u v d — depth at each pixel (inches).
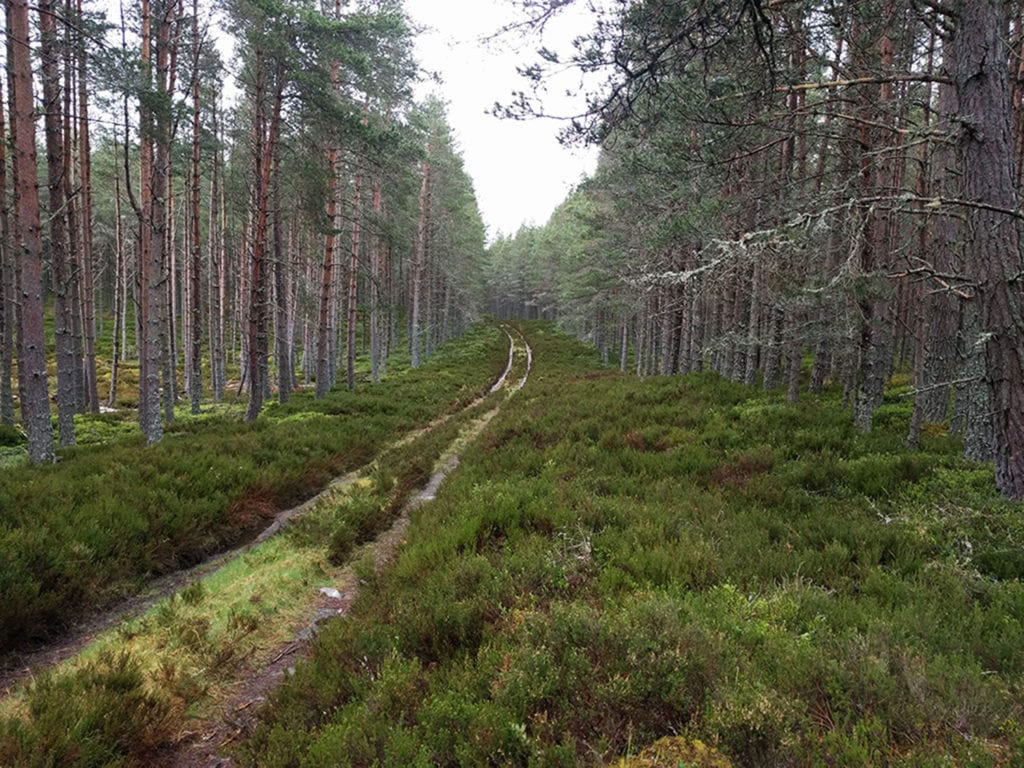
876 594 187.8
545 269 2593.5
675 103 273.3
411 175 839.1
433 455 511.2
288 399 855.7
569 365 1555.1
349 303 982.4
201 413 841.5
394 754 114.0
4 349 619.5
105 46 408.5
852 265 238.8
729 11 177.0
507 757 109.9
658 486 314.7
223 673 190.2
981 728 107.7
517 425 525.3
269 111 660.1
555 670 129.6
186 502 313.9
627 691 120.1
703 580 194.9
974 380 229.1
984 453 329.1
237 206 820.6
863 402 405.1
